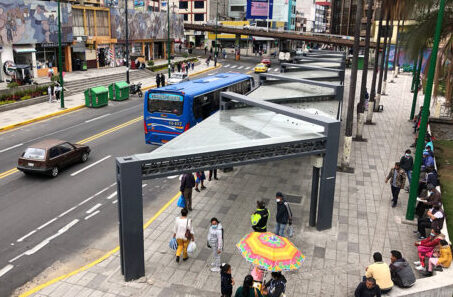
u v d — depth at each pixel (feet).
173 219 44.62
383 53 106.22
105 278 33.60
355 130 87.97
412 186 43.14
